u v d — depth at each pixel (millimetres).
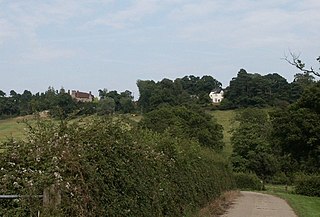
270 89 107812
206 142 70938
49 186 7754
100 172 9516
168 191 14945
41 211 7484
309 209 28797
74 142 9125
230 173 43750
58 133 9070
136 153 12102
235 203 30766
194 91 118812
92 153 9406
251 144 79562
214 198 27531
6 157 8164
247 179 63312
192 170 20578
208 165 26828
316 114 43031
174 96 83688
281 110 44812
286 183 75312
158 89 81688
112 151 10320
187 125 69312
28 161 8164
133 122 12836
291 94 102500
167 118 63344
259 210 26188
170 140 18000
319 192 49156
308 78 44750
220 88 122250
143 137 15625
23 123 9180
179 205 16781
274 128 44531
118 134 11062
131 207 10781
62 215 7746
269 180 78062
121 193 10445
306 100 43469
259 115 88125
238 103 108125
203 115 76188
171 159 17109
